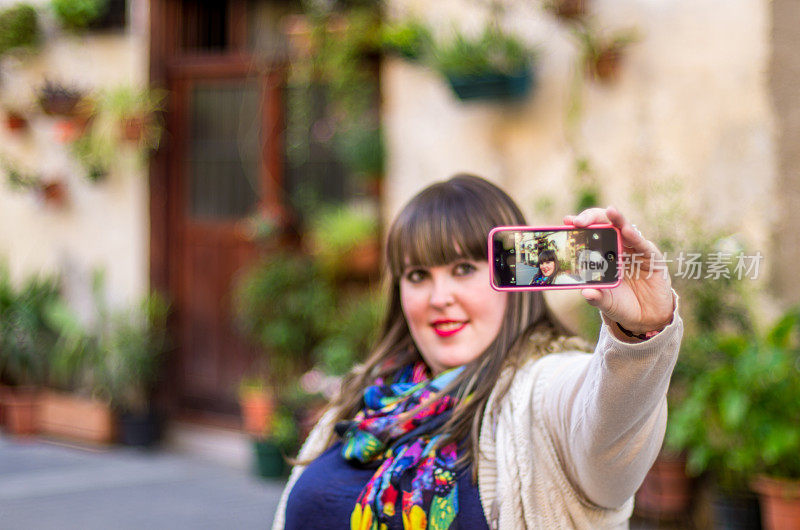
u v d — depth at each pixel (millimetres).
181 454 6730
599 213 1394
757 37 4402
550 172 5039
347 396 2088
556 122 5016
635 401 1367
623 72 4781
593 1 4844
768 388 3900
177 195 6879
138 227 6898
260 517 5215
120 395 6883
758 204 4395
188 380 6859
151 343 6785
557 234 1429
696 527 4469
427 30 5156
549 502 1616
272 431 5832
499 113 5219
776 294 4328
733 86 4473
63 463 6441
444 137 5453
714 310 4359
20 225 7445
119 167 6938
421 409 1814
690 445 4355
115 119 6809
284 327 6039
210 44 6727
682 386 4332
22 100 7309
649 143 4711
